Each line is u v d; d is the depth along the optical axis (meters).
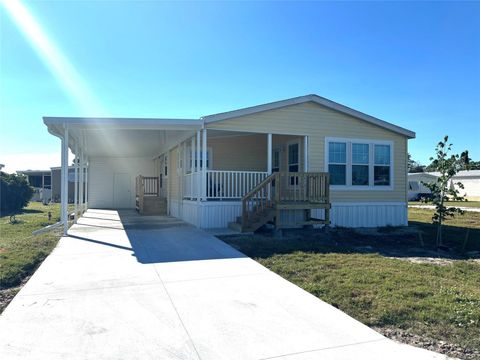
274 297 4.95
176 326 3.98
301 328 3.97
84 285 5.38
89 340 3.63
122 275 5.91
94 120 10.10
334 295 5.02
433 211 22.44
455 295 4.99
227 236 9.98
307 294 5.08
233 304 4.66
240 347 3.53
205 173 11.51
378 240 10.38
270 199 11.68
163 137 14.53
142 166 22.27
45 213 18.67
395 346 3.62
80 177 16.06
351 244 9.53
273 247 8.25
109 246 8.38
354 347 3.58
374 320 4.23
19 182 21.20
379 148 13.58
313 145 12.64
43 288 5.22
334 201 12.90
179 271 6.20
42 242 8.73
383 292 5.12
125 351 3.43
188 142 14.06
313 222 11.13
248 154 15.29
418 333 3.94
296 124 12.42
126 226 12.04
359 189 13.23
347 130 13.10
